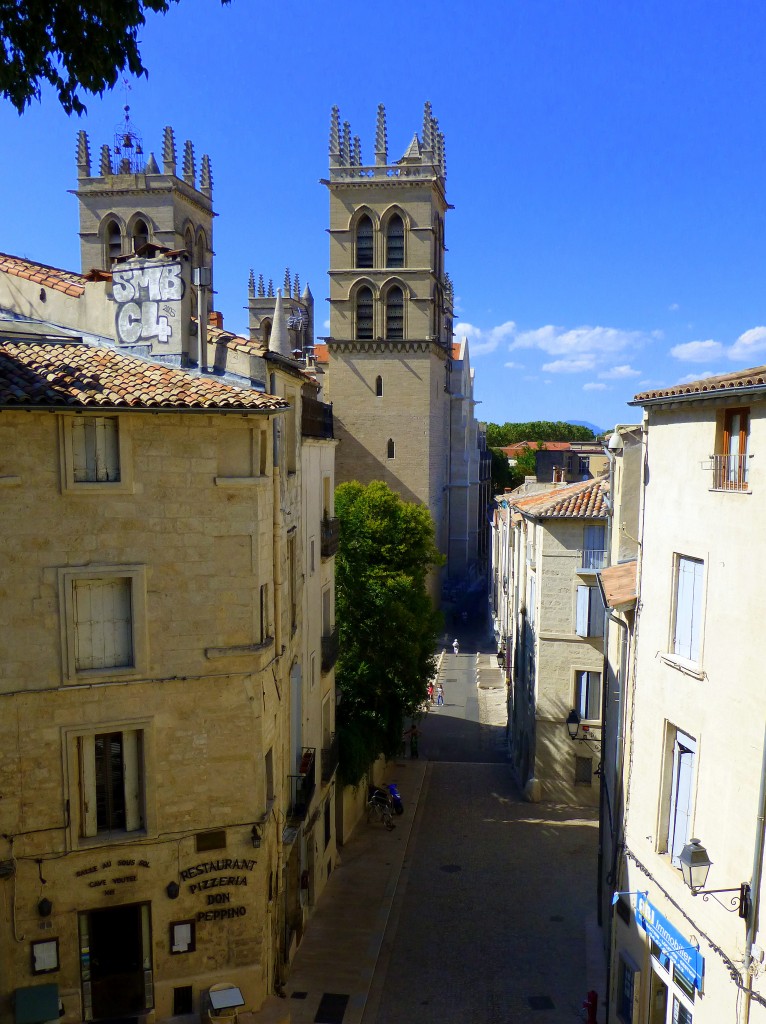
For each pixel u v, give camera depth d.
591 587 35.06
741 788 14.15
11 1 11.66
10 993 17.42
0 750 17.20
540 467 67.31
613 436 25.77
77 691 17.56
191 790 18.59
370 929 25.86
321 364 86.75
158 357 20.70
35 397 16.58
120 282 20.94
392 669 36.75
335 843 31.05
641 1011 17.48
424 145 71.69
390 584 36.78
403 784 40.38
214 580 18.52
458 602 86.69
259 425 18.75
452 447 92.62
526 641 40.28
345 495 40.44
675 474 16.78
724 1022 14.20
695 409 16.02
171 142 63.34
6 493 16.97
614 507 26.39
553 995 22.34
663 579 17.16
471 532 98.31
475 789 39.75
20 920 17.47
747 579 14.21
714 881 14.82
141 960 18.56
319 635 28.77
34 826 17.45
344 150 70.56
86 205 64.56
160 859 18.41
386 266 71.00
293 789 23.86
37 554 17.22
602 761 26.41
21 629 17.20
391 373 71.50
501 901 28.05
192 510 18.25
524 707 40.59
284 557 21.94
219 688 18.70
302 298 103.19
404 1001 21.97
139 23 12.31
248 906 19.17
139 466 17.83
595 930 25.75
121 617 18.08
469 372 96.69
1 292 22.66
